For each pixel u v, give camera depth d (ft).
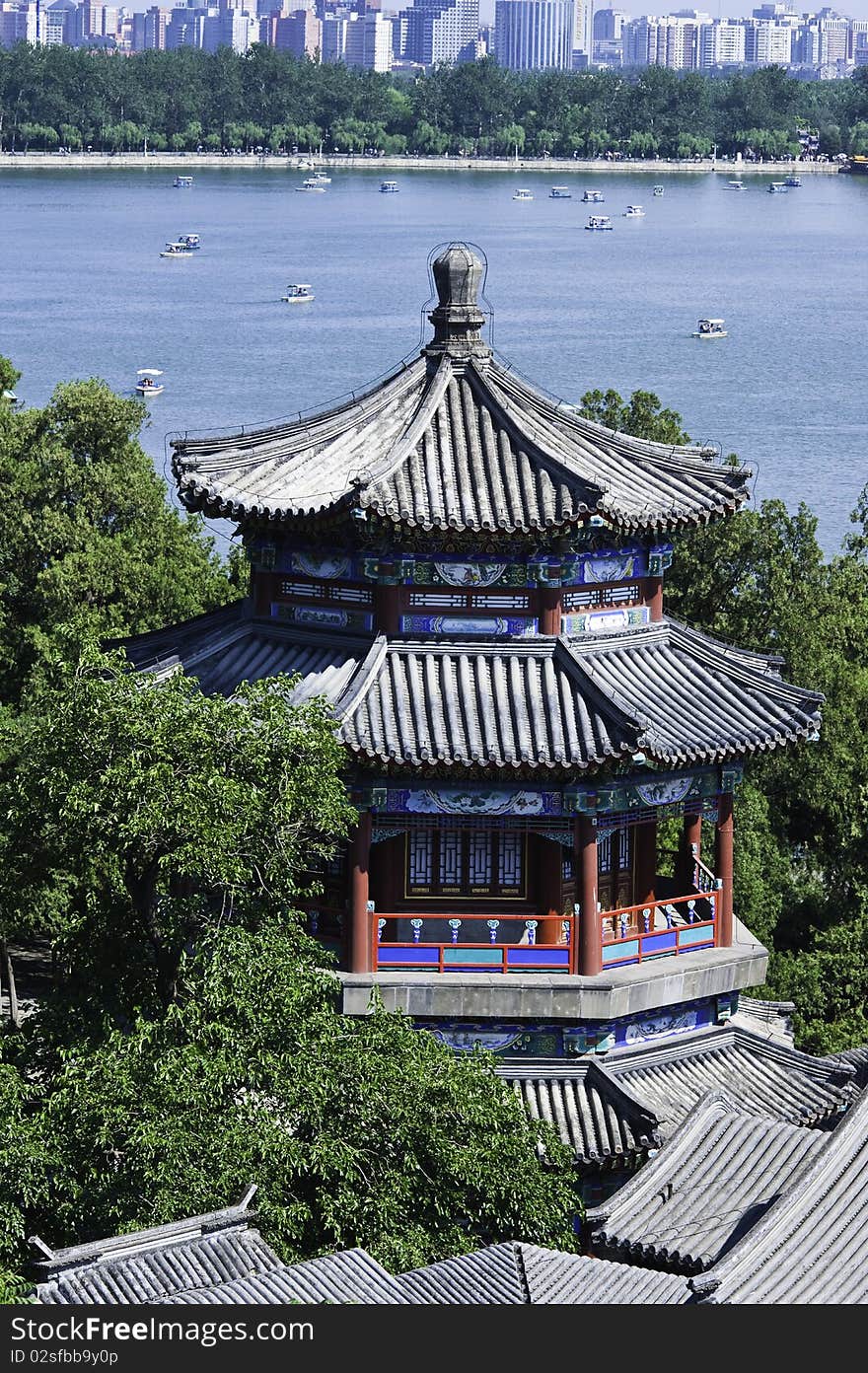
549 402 216.13
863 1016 281.95
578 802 195.21
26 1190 162.40
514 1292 153.89
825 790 344.08
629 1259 177.88
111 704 180.65
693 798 203.92
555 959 198.59
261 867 185.37
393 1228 167.12
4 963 300.81
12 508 367.86
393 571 197.36
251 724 183.11
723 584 369.30
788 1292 159.22
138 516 378.32
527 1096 197.88
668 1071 203.51
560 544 197.06
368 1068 172.24
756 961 206.69
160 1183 162.20
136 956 190.49
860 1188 169.58
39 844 188.55
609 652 203.72
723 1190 182.09
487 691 195.11
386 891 203.31
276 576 205.87
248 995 173.37
